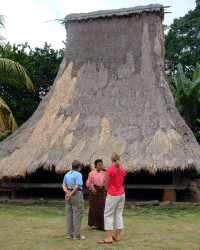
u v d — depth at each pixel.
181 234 4.91
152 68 11.47
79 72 12.65
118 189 4.57
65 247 4.14
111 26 13.66
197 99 16.83
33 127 11.06
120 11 13.77
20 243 4.37
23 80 15.32
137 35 12.84
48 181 13.27
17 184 10.10
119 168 4.55
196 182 12.80
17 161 9.38
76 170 4.97
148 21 13.11
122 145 8.71
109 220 4.50
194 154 8.13
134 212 7.53
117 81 11.50
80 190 4.76
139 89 10.84
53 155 9.18
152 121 9.42
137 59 12.03
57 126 10.53
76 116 10.62
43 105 12.17
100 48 13.10
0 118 14.34
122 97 10.77
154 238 4.64
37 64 21.75
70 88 12.09
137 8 13.53
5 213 7.25
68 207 4.79
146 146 8.48
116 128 9.52
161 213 7.32
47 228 5.46
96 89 11.52
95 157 8.48
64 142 9.56
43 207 8.44
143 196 10.39
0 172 9.17
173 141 8.49
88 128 9.84
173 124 9.23
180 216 6.87
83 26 14.30
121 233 5.01
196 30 28.14
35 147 9.88
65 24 14.91
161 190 11.59
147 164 7.88
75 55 13.50
